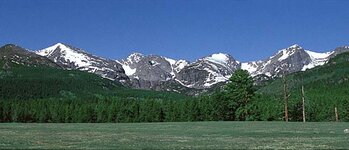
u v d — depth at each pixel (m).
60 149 34.47
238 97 125.56
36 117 181.12
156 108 160.38
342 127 72.88
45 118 179.38
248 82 125.69
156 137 51.03
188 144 40.25
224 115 134.25
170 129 73.06
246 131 63.41
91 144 40.06
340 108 137.00
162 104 163.88
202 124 93.62
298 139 46.12
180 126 85.12
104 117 170.12
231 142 42.78
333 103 141.62
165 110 158.88
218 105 135.00
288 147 36.56
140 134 57.72
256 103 126.62
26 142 41.78
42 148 35.16
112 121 169.00
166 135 55.19
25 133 59.47
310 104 132.75
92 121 174.12
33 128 78.06
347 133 56.12
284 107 126.38
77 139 47.19
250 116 125.69
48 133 59.81
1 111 183.00
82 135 55.06
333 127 72.94
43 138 48.41
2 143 40.00
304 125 82.12
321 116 134.25
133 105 170.12
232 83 126.69
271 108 127.06
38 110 186.25
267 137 49.94
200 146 37.84
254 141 43.94
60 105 194.50
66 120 177.25
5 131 65.12
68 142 42.47
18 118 181.50
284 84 123.31
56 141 43.75
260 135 53.75
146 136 53.09
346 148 34.97
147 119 160.00
